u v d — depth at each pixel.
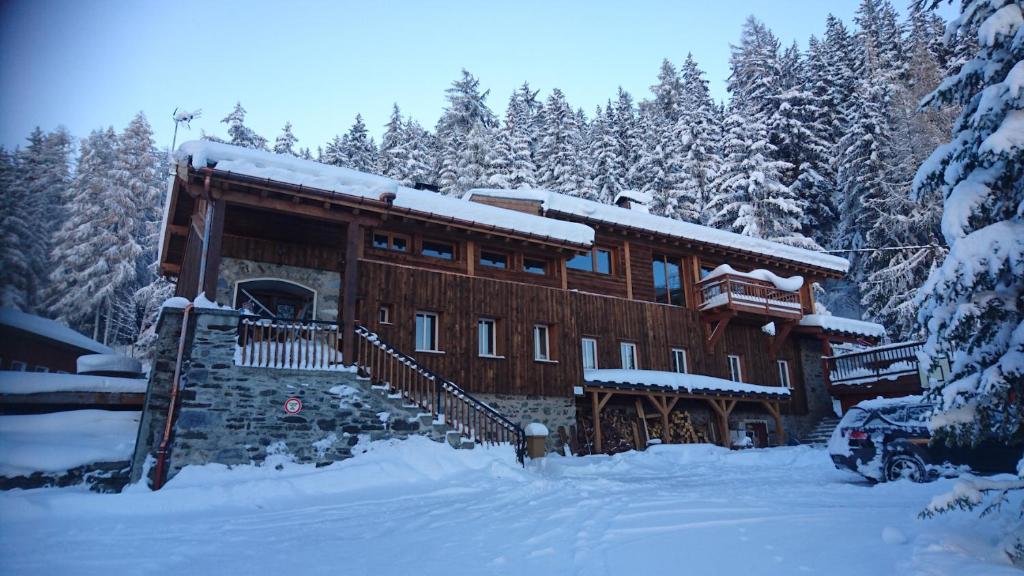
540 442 14.95
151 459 11.16
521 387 18.00
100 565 5.82
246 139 40.34
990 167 6.02
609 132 42.41
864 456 11.06
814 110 41.28
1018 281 5.67
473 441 13.38
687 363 22.73
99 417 12.89
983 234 5.64
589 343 20.62
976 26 6.77
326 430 12.12
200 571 5.62
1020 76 5.60
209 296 12.04
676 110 45.84
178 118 18.84
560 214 21.16
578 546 6.24
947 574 4.65
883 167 33.69
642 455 17.16
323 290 15.68
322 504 9.63
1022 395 5.55
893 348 23.81
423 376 13.79
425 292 17.11
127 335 32.59
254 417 11.56
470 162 38.94
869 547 5.76
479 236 18.31
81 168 26.45
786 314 23.84
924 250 30.62
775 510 7.88
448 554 6.11
